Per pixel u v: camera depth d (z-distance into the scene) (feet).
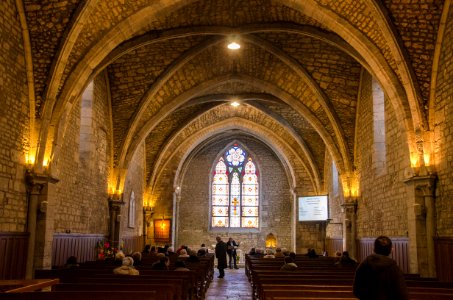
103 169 56.90
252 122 84.69
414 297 19.33
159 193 86.94
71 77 38.17
